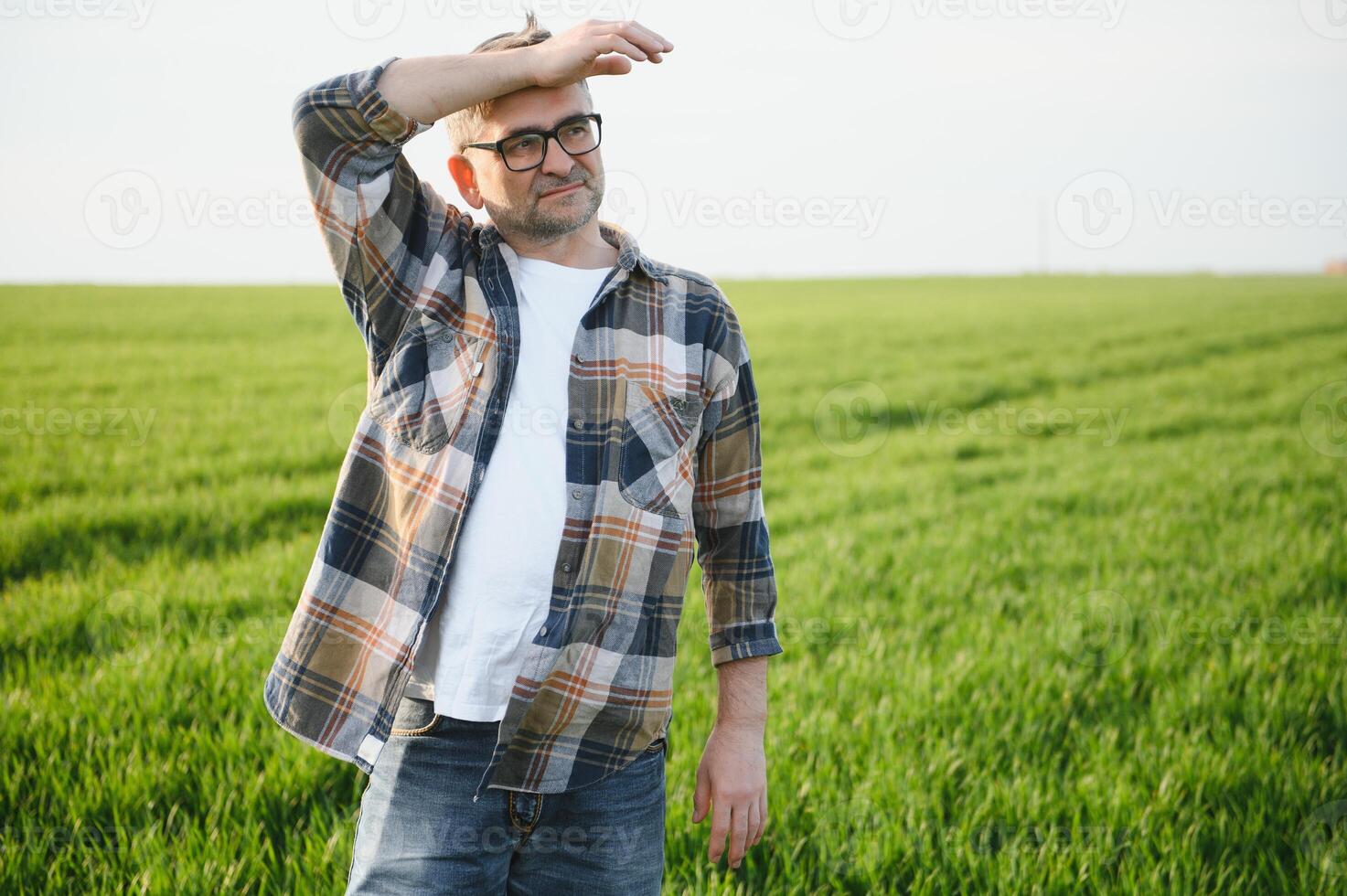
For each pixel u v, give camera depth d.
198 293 27.28
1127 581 6.32
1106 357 19.02
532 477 1.82
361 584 1.86
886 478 9.84
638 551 1.85
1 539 6.30
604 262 2.00
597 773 1.86
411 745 1.84
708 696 4.33
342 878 2.93
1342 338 21.81
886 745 3.80
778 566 6.57
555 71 1.72
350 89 1.72
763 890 3.04
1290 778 3.61
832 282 46.06
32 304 21.61
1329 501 8.84
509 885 1.96
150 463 8.82
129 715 3.94
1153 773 3.70
